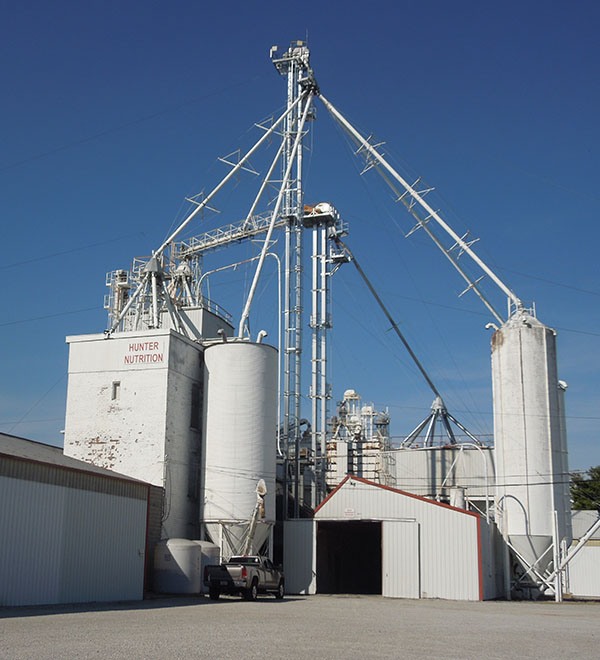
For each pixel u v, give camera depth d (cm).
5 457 2659
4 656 1259
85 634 1655
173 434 4472
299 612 2709
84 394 4641
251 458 4503
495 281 5272
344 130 5784
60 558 2928
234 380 4603
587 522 7081
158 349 4528
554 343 5094
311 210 6088
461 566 4500
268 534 4562
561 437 5050
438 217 5409
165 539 4162
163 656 1310
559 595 4612
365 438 6931
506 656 1489
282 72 6112
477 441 6262
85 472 3125
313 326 5944
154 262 5469
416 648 1590
